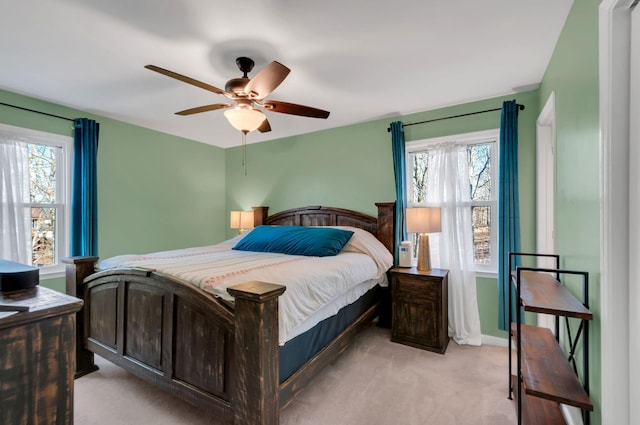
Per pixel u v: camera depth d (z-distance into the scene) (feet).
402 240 10.55
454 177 9.80
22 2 5.10
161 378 5.63
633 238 3.57
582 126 4.88
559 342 6.15
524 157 8.90
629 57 3.64
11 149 8.85
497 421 5.70
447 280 9.47
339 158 12.37
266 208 14.21
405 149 10.91
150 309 5.88
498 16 5.62
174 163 13.37
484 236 9.80
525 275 6.26
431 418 5.81
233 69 7.45
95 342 6.97
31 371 2.64
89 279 7.13
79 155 10.12
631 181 3.60
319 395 6.55
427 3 5.25
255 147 14.82
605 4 3.78
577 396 3.98
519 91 8.95
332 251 8.84
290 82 8.33
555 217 6.47
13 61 7.11
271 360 4.49
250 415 4.42
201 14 5.46
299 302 5.52
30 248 9.34
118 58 6.98
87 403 6.18
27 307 2.64
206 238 14.82
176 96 9.19
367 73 7.81
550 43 6.50
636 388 3.50
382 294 10.64
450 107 10.11
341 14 5.51
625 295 3.68
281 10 5.38
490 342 9.36
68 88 8.61
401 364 7.95
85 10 5.33
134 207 11.86
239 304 4.52
